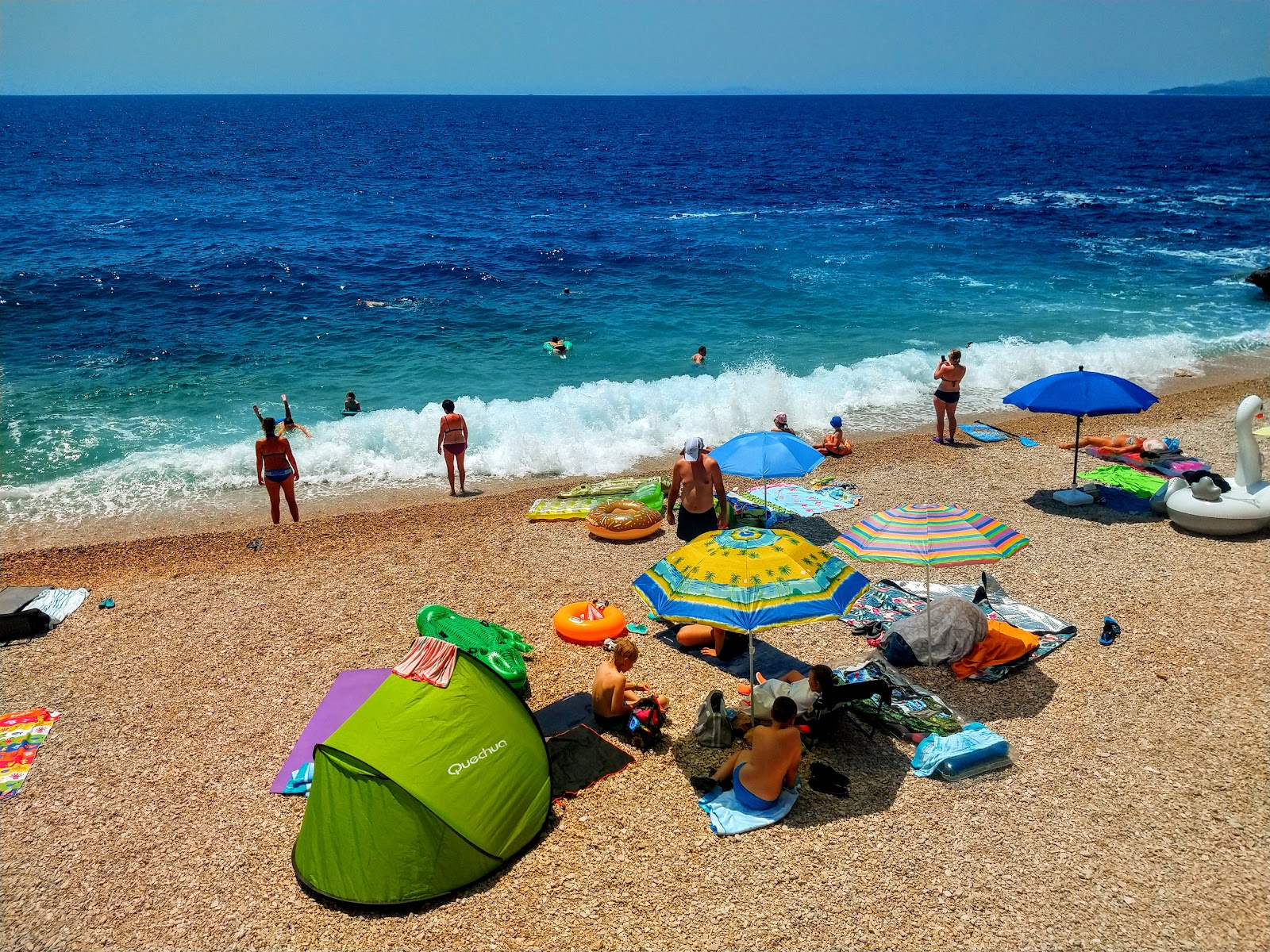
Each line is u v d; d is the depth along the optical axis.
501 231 42.50
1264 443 14.77
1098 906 5.63
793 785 6.64
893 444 15.77
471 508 13.45
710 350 23.06
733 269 32.94
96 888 6.09
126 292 28.52
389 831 5.91
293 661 8.95
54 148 102.62
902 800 6.67
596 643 9.09
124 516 14.05
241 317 26.11
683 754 7.32
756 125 164.62
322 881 5.96
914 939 5.43
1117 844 6.15
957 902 5.70
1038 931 5.46
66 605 10.19
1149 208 49.59
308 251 36.16
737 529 7.43
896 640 8.52
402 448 16.52
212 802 6.93
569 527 12.35
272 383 20.44
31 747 7.63
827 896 5.78
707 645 9.00
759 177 69.25
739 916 5.64
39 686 8.60
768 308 27.19
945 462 14.62
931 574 10.44
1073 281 30.75
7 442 16.75
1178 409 17.19
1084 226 42.88
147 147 106.00
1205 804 6.52
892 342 23.47
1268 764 6.94
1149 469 13.23
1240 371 20.44
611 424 17.62
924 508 8.20
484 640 8.16
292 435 17.05
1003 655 8.34
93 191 57.91
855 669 8.23
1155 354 21.41
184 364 21.64
